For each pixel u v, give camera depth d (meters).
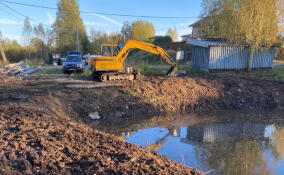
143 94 14.24
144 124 11.80
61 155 5.63
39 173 4.88
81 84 14.74
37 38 43.97
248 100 15.89
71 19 47.44
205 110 14.85
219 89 16.39
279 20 21.12
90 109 12.16
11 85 14.39
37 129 7.30
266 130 11.20
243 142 9.57
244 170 7.07
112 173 4.97
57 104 11.70
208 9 32.75
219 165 7.38
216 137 10.14
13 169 4.92
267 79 19.25
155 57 34.16
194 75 19.44
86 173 4.95
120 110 12.87
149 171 5.15
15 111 9.23
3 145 5.96
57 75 19.39
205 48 22.77
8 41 43.25
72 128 7.96
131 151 6.20
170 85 15.75
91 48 47.84
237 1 23.77
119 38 43.81
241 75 21.11
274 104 15.77
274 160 7.84
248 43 21.92
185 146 8.98
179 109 14.54
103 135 7.45
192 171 5.77
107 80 16.06
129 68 16.45
